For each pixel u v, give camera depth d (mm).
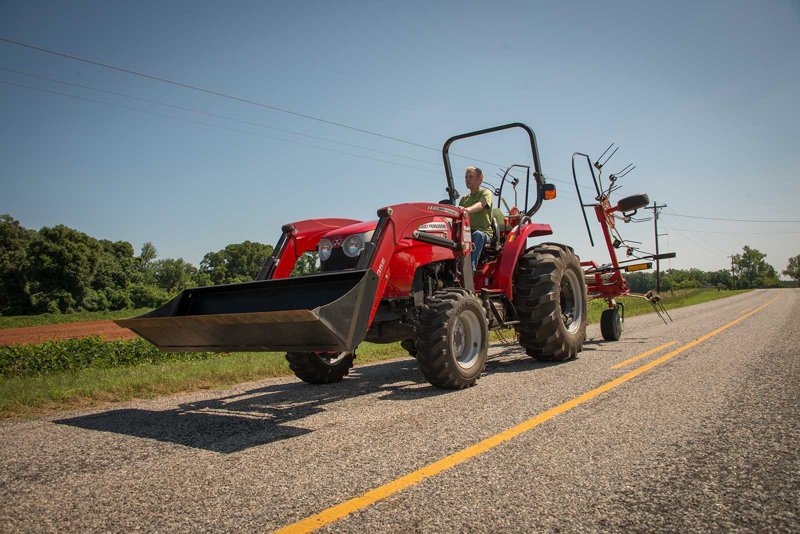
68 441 3109
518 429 3023
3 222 72125
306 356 5004
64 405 4289
